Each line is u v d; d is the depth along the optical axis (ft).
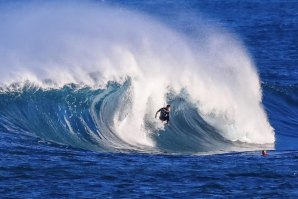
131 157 426.10
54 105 472.03
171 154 440.86
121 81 481.46
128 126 467.93
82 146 444.96
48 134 457.68
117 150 440.86
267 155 442.09
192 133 476.95
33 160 407.64
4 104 473.67
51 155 419.13
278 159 431.43
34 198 354.33
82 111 470.39
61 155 420.36
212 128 483.92
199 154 444.55
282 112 560.20
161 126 469.98
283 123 536.01
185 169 403.95
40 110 470.80
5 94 476.13
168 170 400.67
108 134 460.14
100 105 472.85
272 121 538.47
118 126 466.70
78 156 420.36
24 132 456.86
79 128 463.42
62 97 474.49
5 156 411.75
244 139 484.33
